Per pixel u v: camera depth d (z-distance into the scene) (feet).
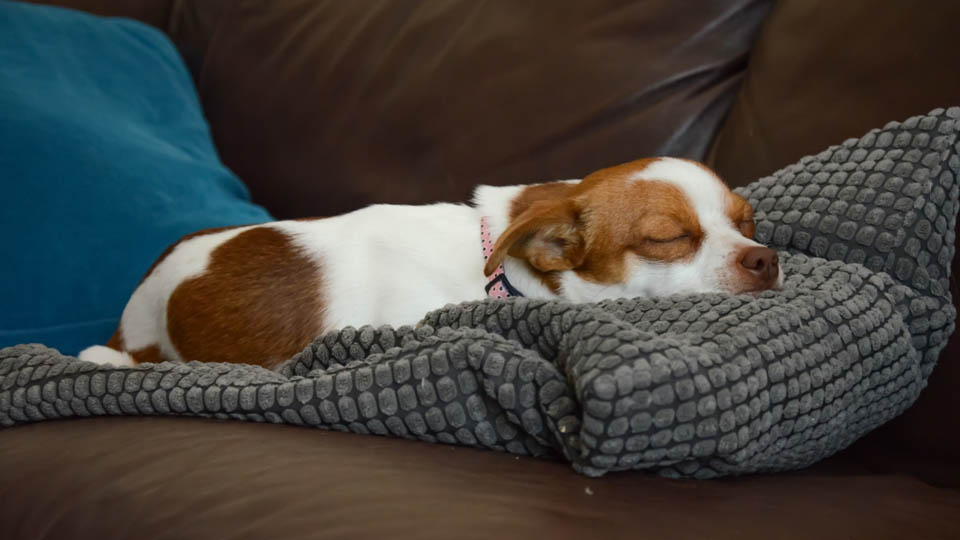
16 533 4.72
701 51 9.09
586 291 7.99
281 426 5.29
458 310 5.74
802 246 6.81
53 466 5.01
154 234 9.97
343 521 3.88
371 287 8.27
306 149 10.98
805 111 7.80
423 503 3.98
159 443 5.05
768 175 7.88
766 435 4.78
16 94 10.18
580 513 3.97
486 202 8.54
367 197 10.32
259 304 8.29
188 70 12.67
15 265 9.33
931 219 6.17
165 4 13.38
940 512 4.77
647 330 5.31
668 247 7.53
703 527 3.96
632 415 4.33
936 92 6.94
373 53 10.80
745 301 5.44
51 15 11.53
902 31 7.32
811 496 4.71
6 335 8.95
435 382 4.98
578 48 9.45
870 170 6.60
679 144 8.96
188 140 11.37
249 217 10.61
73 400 5.74
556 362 5.09
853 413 5.41
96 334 9.38
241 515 4.09
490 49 9.94
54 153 9.89
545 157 9.35
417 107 10.17
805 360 5.00
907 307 5.90
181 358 8.50
